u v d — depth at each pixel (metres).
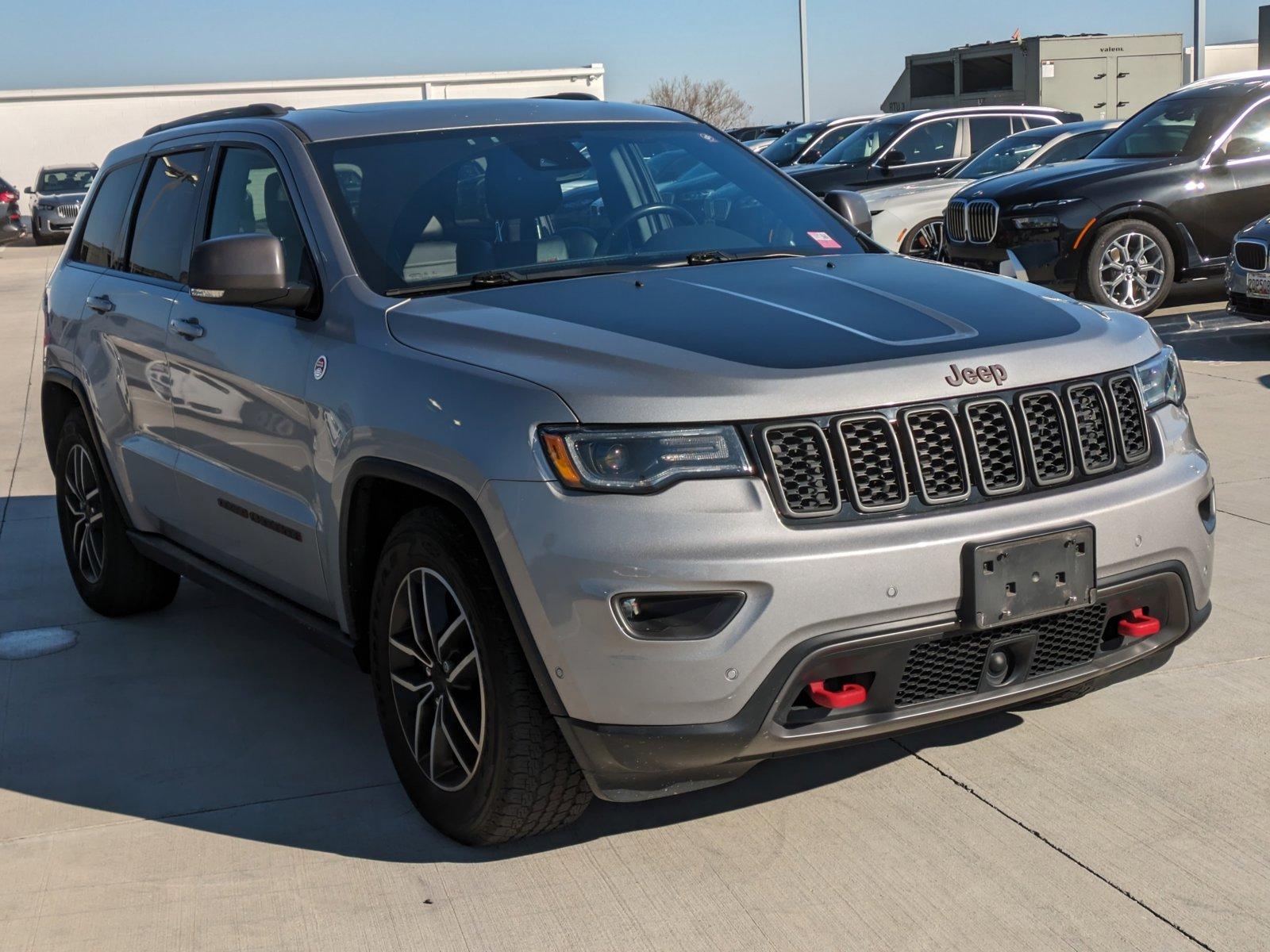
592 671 2.82
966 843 3.18
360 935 2.94
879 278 3.67
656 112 4.70
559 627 2.84
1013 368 3.05
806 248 4.16
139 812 3.58
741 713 2.81
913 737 3.78
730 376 2.89
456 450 3.01
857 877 3.06
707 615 2.79
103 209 5.36
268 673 4.61
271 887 3.16
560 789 3.06
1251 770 3.47
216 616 5.27
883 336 3.11
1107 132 13.97
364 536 3.49
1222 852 3.08
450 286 3.68
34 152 40.91
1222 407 7.86
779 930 2.87
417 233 3.81
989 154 14.66
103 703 4.38
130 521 4.94
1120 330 3.39
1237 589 4.83
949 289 3.54
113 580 5.10
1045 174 11.64
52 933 3.00
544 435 2.87
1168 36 23.20
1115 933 2.79
